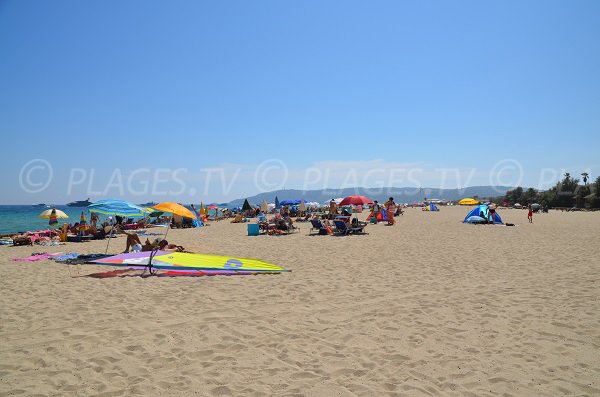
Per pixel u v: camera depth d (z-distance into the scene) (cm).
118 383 364
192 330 511
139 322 544
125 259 957
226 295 692
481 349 440
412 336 483
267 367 398
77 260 1077
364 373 383
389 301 642
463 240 1512
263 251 1288
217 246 1458
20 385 362
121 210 1040
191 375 380
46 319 562
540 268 908
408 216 3584
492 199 10600
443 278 816
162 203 1054
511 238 1564
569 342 456
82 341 474
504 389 348
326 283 781
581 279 779
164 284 784
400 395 338
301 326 524
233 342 468
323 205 4478
